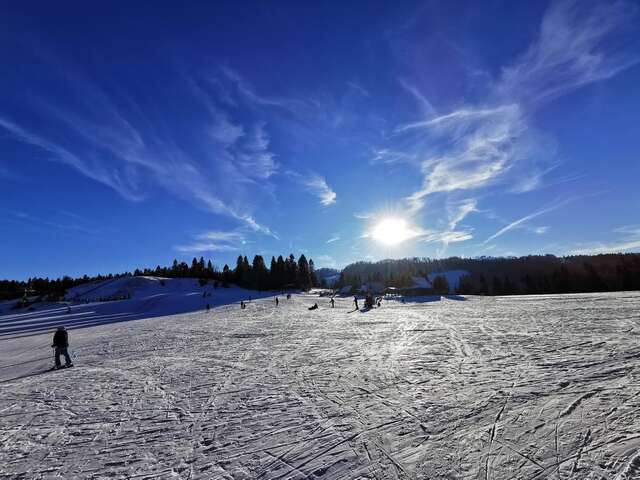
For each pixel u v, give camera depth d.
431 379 8.38
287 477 4.55
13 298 100.19
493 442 4.99
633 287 66.81
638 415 5.43
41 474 5.07
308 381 9.02
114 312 49.19
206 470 4.86
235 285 107.12
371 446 5.20
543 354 10.02
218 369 11.17
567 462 4.34
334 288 124.12
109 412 7.61
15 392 10.05
